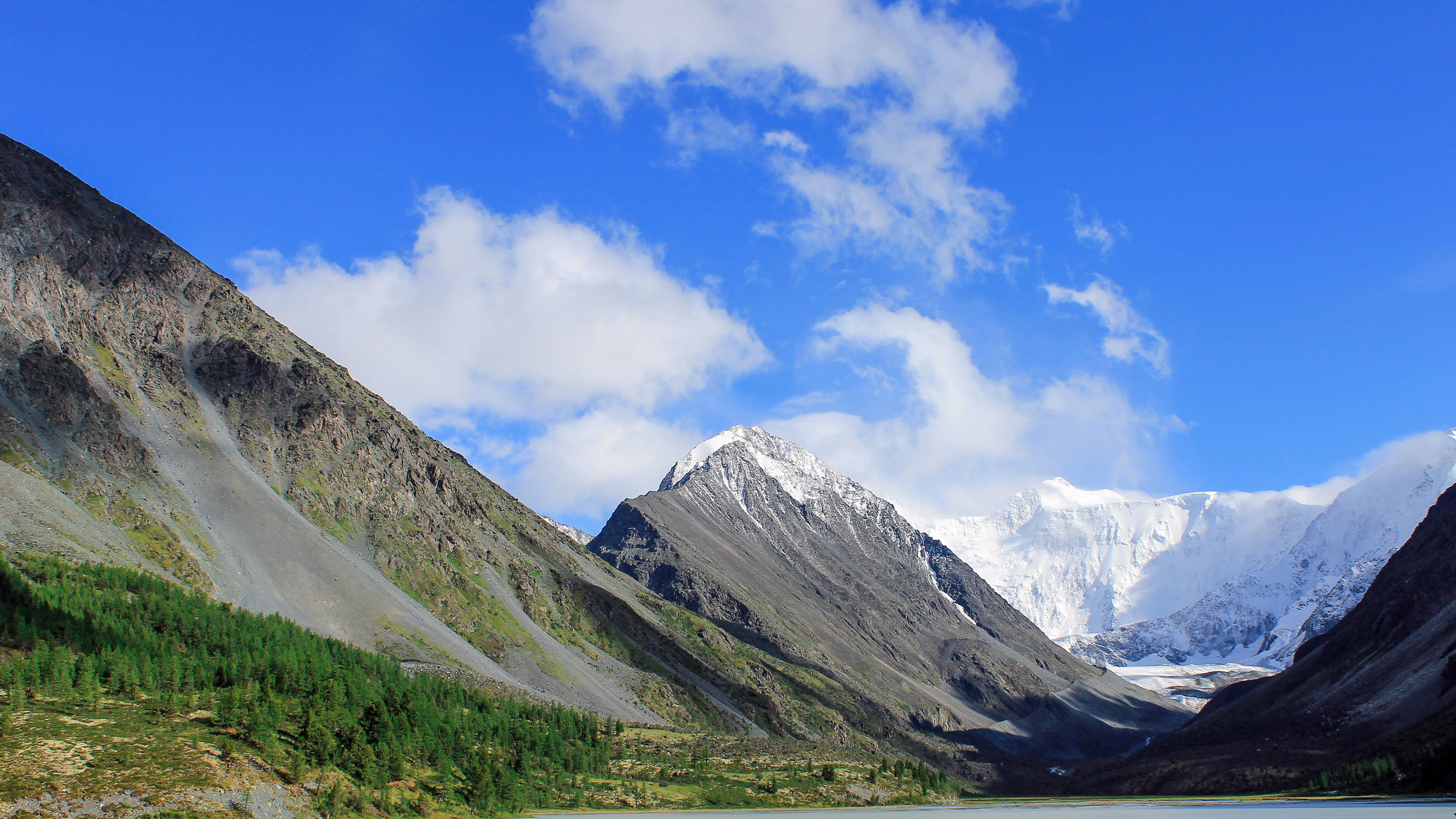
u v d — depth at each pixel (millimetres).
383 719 168625
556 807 185000
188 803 120125
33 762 120125
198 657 179125
